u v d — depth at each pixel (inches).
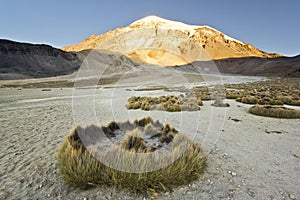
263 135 197.0
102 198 86.4
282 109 304.3
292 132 208.8
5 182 101.9
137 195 88.9
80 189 92.8
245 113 335.9
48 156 139.1
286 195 89.7
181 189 94.0
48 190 93.4
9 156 139.7
